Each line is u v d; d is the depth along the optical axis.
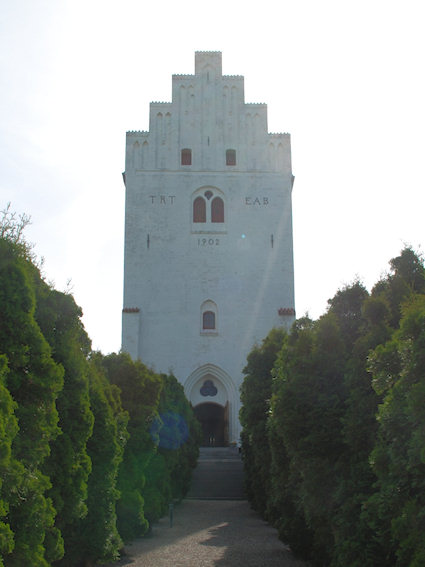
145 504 21.83
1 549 8.10
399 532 9.53
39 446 10.34
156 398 21.64
